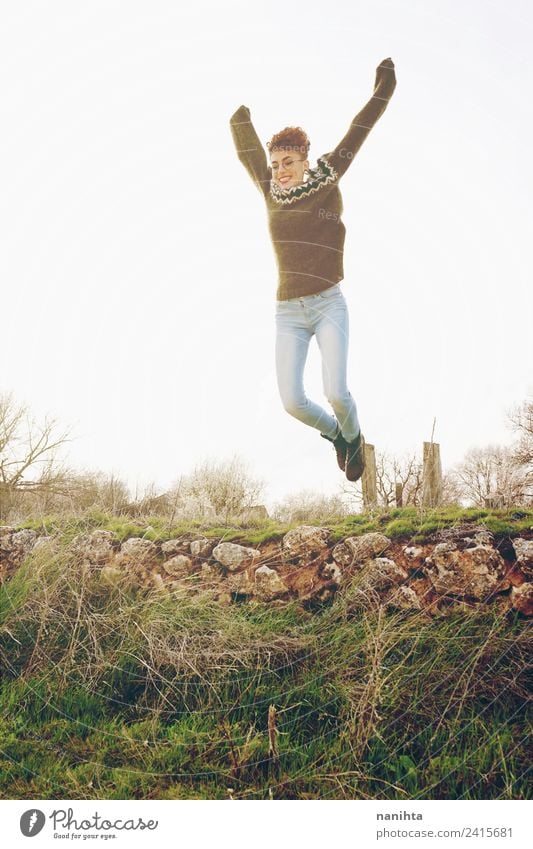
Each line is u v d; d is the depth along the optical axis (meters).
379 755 2.45
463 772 2.37
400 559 3.07
